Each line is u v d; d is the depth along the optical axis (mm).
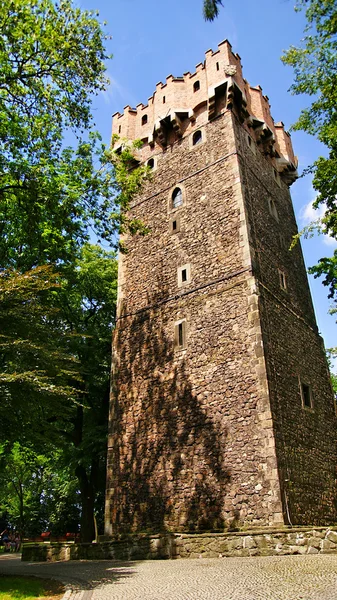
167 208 15812
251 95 17453
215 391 11836
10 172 11109
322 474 11984
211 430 11516
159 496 11961
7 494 29453
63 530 25656
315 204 11461
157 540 9664
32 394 8727
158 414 12953
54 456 19406
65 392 8594
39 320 10047
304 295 15648
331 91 10758
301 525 10016
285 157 18375
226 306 12594
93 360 17531
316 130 11188
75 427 17266
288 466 10484
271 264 14023
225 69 15945
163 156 17016
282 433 10773
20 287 9344
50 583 6676
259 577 5605
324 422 13312
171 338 13602
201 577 6012
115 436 13828
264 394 10844
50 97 11141
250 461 10469
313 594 4410
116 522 12648
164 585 5633
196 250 14172
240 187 13984
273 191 16672
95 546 11211
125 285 15930
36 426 9633
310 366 13875
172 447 12203
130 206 17141
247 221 13477
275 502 9727
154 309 14539
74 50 11109
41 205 11828
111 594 5305
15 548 26203
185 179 15742
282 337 12766
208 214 14391
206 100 16312
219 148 15211
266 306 12516
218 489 10789
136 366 14234
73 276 16188
